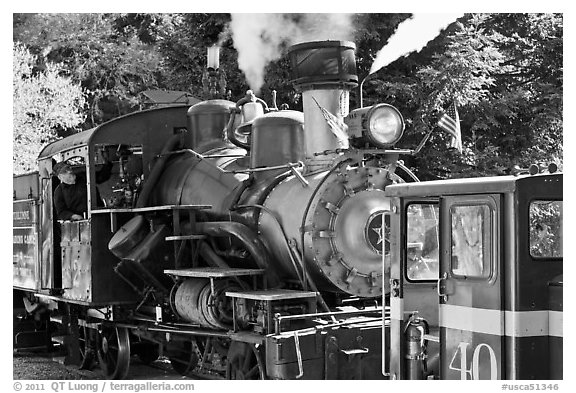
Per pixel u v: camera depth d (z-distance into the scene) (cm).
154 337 1019
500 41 1900
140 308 1055
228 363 871
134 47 2286
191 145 1081
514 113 1856
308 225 831
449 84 1820
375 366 826
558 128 1919
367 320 834
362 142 862
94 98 2320
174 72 2216
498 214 614
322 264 831
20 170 2167
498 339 612
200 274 876
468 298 640
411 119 1911
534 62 1934
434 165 1909
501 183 611
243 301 848
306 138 908
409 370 725
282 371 782
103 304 1027
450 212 660
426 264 756
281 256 879
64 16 2286
